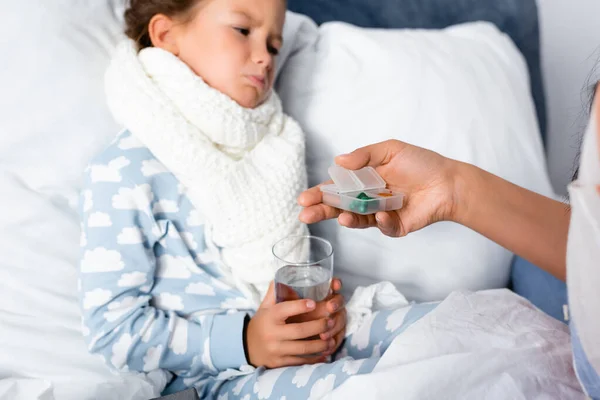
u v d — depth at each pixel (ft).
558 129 5.35
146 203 2.61
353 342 2.71
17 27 2.69
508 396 1.87
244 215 2.68
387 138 3.26
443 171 2.53
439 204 2.53
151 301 2.72
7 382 2.16
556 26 5.14
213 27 2.69
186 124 2.65
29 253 2.64
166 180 2.73
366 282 3.17
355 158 2.48
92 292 2.50
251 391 2.40
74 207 2.81
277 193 2.76
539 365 1.98
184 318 2.71
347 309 2.79
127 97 2.63
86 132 2.79
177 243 2.72
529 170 3.45
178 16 2.78
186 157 2.62
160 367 2.56
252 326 2.55
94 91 2.83
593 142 1.34
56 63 2.76
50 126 2.73
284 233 2.76
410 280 3.17
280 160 2.84
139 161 2.67
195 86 2.64
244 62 2.72
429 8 4.33
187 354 2.55
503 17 4.52
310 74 3.42
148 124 2.60
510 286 3.44
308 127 3.32
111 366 2.49
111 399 2.42
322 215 2.43
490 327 2.16
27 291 2.59
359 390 1.87
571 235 1.42
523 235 2.52
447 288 3.18
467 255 3.17
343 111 3.31
